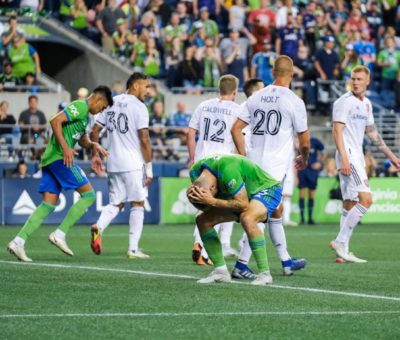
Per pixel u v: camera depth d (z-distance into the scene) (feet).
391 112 136.46
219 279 50.16
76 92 134.31
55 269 55.98
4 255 65.98
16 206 104.22
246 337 35.17
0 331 35.53
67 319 38.24
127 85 67.10
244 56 133.69
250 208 48.49
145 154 66.33
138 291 46.21
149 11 133.39
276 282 51.21
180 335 35.32
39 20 131.34
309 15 139.54
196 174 47.73
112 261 62.80
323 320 38.88
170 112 128.06
